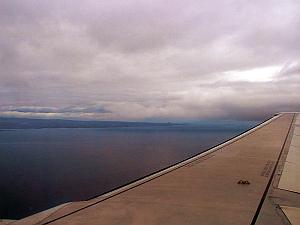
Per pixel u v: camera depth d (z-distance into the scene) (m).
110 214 6.79
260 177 10.12
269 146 16.61
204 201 7.67
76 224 6.23
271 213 6.87
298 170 11.30
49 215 6.77
